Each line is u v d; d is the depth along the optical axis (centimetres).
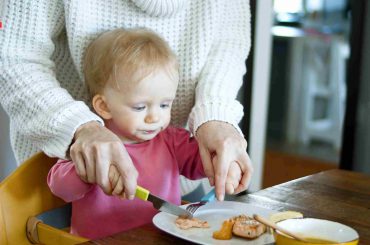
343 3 326
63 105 96
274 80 351
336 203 104
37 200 100
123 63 100
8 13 107
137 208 106
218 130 97
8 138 152
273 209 99
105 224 105
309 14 340
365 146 240
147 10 110
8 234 96
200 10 115
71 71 120
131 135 105
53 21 111
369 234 89
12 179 97
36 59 109
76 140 90
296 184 115
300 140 356
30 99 101
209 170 96
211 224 89
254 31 228
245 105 236
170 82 103
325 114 356
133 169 86
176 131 116
